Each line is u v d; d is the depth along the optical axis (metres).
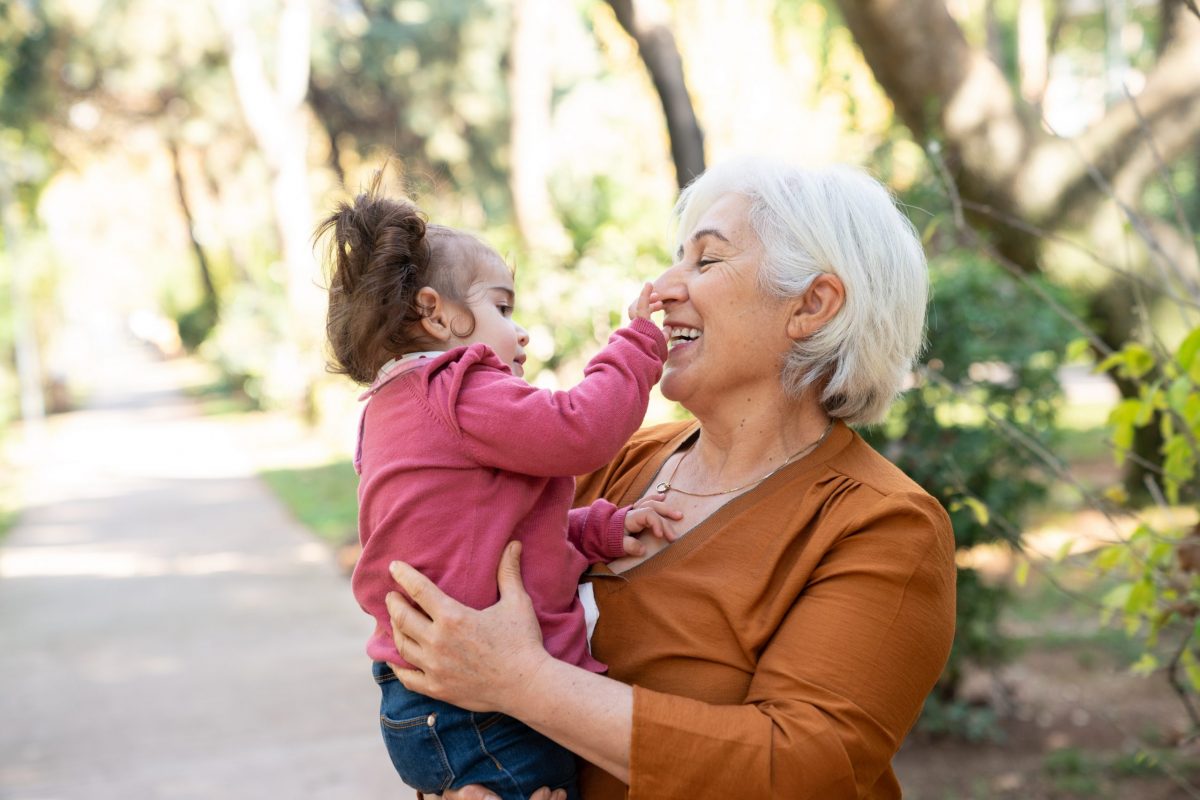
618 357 1.84
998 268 5.11
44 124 27.66
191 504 14.90
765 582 1.78
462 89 30.16
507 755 1.80
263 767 5.48
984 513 2.89
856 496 1.80
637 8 7.38
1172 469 2.59
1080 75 25.92
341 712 6.27
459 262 1.93
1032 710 5.64
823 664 1.66
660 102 7.59
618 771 1.65
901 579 1.70
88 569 10.95
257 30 25.84
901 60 5.43
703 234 1.93
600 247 7.96
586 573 1.97
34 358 29.52
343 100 31.22
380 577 1.83
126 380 49.59
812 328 1.87
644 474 2.18
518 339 1.97
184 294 50.91
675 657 1.81
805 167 1.94
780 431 1.95
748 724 1.61
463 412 1.79
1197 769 4.70
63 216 49.16
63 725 6.26
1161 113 5.27
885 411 1.98
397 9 30.11
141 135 35.81
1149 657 2.71
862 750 1.63
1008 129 5.34
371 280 1.88
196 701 6.57
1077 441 11.88
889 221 1.93
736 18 10.73
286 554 11.12
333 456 18.53
